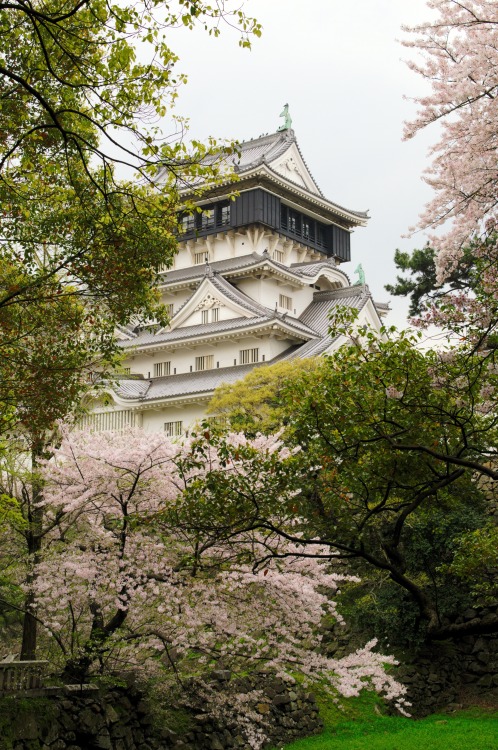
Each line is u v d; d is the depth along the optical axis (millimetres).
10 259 14797
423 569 27453
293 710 22703
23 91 13000
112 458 17344
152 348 51406
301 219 60344
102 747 15891
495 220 13953
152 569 17031
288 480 13312
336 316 14234
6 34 12977
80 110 14016
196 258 59312
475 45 13531
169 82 12227
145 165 12281
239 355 49188
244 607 17938
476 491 24391
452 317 12586
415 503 12164
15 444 18250
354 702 25672
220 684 19859
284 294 54812
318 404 13180
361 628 28625
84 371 16547
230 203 56281
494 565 23719
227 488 12992
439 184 14062
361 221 64125
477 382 12977
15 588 17844
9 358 14219
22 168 14117
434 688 26859
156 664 17484
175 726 18406
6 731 13883
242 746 19750
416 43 13875
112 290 14422
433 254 37062
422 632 27047
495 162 13680
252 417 34406
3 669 14883
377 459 13117
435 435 12930
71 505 17078
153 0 10875
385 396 12492
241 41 11180
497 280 12586
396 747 21031
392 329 13414
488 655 27672
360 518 15852
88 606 17328
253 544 16688
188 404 47281
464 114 13984
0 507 17156
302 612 18516
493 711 25891
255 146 62125
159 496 17734
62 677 16734
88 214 13805
